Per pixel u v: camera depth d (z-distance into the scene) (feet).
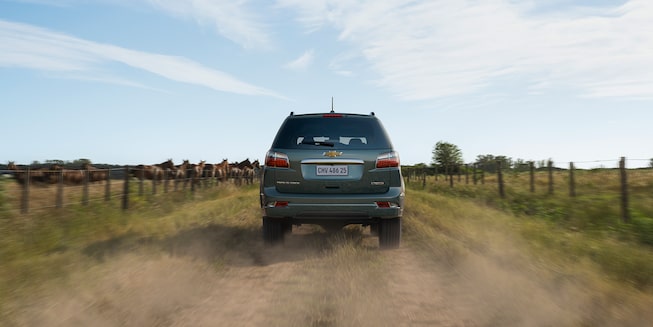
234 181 109.81
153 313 11.00
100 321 10.28
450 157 262.06
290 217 19.79
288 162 19.74
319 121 20.43
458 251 18.11
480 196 52.21
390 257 18.57
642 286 13.76
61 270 14.64
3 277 13.69
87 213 31.96
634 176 65.87
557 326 10.15
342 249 19.04
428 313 11.22
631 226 25.58
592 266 15.52
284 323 10.36
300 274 15.43
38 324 9.98
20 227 24.59
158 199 49.49
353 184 19.56
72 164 64.54
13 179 46.21
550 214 32.96
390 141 20.48
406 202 43.88
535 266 15.55
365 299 12.10
